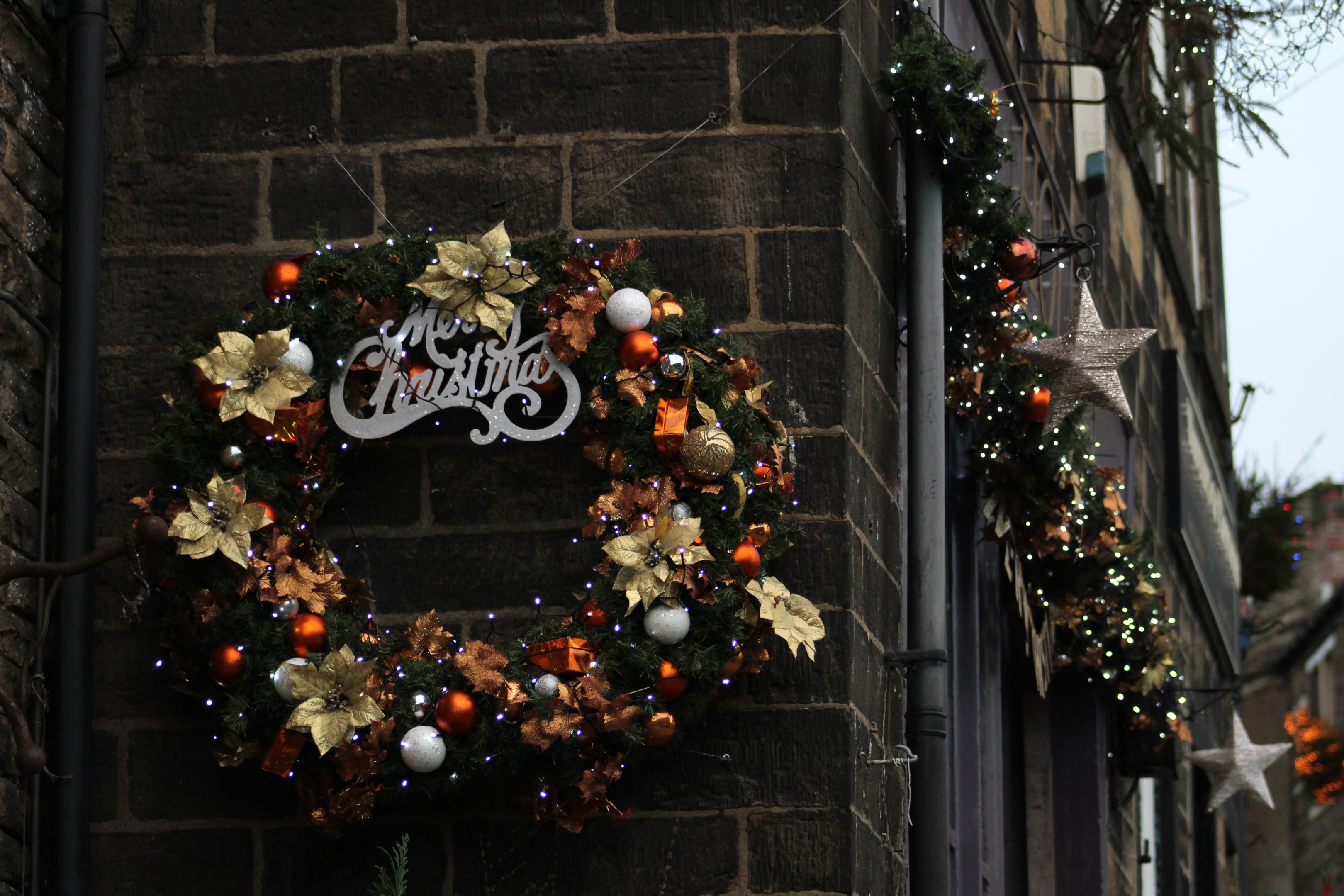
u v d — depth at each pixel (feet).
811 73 24.88
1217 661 63.98
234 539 22.40
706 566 22.09
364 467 23.84
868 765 23.82
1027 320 31.65
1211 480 61.31
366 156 25.02
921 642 25.53
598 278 23.16
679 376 22.70
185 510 22.70
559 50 25.09
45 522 23.99
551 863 22.82
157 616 23.79
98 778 23.56
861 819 23.26
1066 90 43.39
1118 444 42.78
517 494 23.70
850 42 25.39
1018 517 32.24
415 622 22.76
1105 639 35.86
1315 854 114.32
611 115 24.89
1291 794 116.57
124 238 25.02
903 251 27.40
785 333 24.21
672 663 21.91
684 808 22.84
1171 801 50.52
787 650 23.27
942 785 24.99
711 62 24.94
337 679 21.75
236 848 23.26
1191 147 36.94
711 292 24.32
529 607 23.41
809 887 22.62
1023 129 37.17
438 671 22.02
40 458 24.20
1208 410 65.51
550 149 24.86
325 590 22.58
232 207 25.03
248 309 23.76
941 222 26.84
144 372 24.68
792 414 24.00
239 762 22.82
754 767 22.94
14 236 24.07
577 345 22.79
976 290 28.53
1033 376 30.50
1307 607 107.65
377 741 21.66
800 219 24.49
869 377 25.36
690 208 24.57
